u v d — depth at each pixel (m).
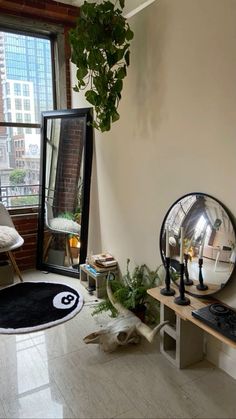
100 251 3.27
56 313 2.60
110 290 2.57
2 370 1.96
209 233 1.92
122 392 1.77
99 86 2.40
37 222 3.64
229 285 1.84
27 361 2.04
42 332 2.36
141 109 2.44
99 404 1.69
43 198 3.54
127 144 2.66
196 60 1.91
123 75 2.36
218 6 1.73
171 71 2.11
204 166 1.93
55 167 3.47
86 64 2.41
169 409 1.65
